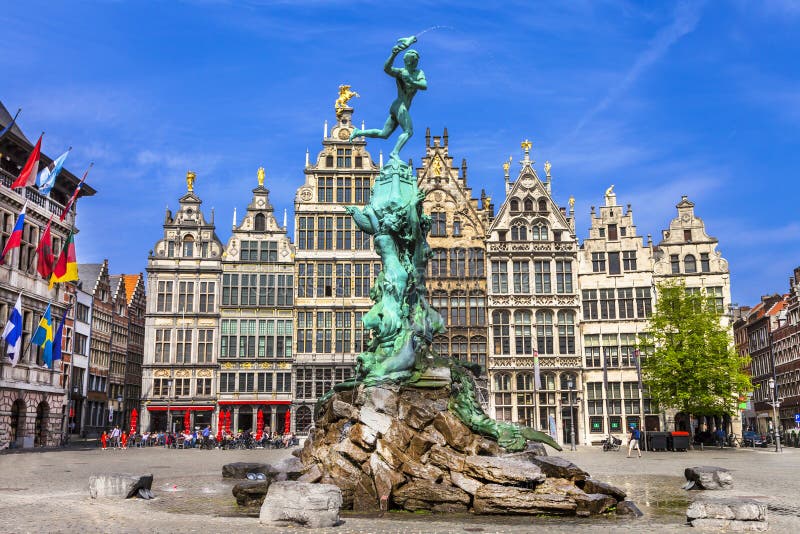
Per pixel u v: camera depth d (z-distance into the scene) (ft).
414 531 47.37
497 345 215.72
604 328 216.13
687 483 77.92
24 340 170.09
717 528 48.37
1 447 156.97
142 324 312.50
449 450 66.85
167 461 123.85
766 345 289.12
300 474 68.28
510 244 221.05
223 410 217.56
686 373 176.76
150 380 218.79
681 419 200.95
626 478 89.86
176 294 223.92
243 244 228.02
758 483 81.10
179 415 219.00
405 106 94.38
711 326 180.14
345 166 232.32
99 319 262.47
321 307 222.28
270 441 184.75
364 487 61.52
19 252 169.07
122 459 128.57
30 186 171.63
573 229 222.28
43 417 179.22
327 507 48.75
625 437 209.46
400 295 85.30
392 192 90.27
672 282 191.42
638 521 53.36
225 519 51.70
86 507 57.16
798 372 250.37
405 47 93.30
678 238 220.84
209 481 85.10
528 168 226.99
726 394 177.17
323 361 218.79
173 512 56.24
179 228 228.22
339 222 228.43
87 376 248.93
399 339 81.30
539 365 213.87
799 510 57.88
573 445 179.32
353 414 72.64
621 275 218.59
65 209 182.39
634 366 212.43
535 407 205.57
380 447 64.49
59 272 161.89
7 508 55.62
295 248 226.17
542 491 58.13
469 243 223.51
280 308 224.12
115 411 270.67
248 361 220.43
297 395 217.77
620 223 222.07
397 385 74.18
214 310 223.71
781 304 279.28
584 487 61.26
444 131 231.30
